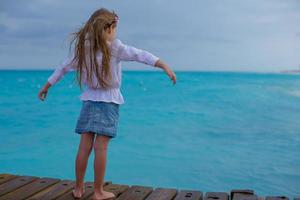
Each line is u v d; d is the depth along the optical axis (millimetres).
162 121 17172
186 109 20641
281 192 8891
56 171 10305
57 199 4730
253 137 14188
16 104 22844
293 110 20594
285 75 57250
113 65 4543
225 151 12273
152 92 28969
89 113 4598
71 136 14070
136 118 17938
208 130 15375
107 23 4473
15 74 61250
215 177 9867
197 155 11781
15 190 4984
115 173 10094
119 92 4676
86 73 4582
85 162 4688
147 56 4465
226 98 25531
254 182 9500
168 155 11750
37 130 15164
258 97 26172
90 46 4512
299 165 10805
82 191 4805
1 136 14133
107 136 4594
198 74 59625
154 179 9703
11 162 11039
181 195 4875
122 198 4742
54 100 24406
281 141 13594
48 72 66312
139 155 11703
